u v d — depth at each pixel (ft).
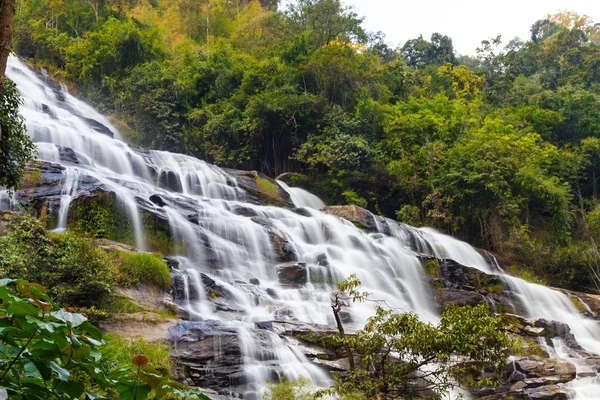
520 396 63.72
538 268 134.21
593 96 189.47
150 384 16.39
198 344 54.44
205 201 99.50
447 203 138.31
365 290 90.99
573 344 88.02
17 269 53.93
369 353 44.21
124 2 212.43
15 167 39.68
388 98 179.52
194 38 228.43
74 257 58.03
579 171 169.48
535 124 183.42
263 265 89.76
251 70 162.91
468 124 160.97
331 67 161.99
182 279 70.28
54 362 15.60
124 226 78.18
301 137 151.94
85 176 81.76
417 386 53.88
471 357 43.34
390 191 146.61
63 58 173.17
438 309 96.12
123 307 58.90
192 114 155.43
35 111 117.80
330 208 119.85
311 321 72.95
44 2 191.31
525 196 143.54
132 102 158.81
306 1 204.74
